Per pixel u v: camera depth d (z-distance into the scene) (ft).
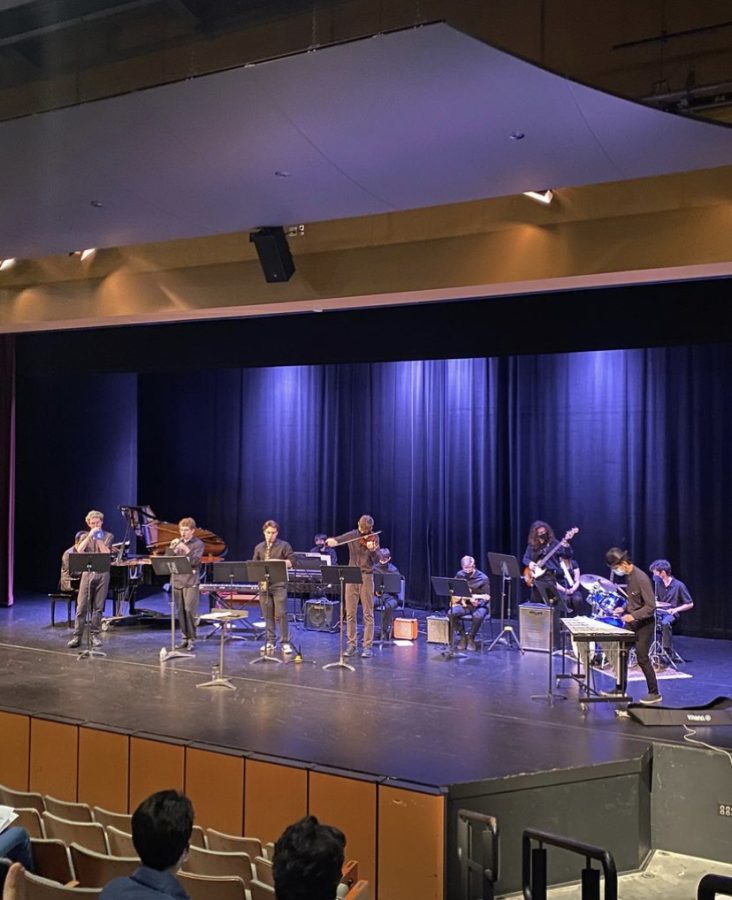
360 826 19.57
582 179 22.90
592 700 25.84
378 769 20.16
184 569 30.12
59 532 49.60
